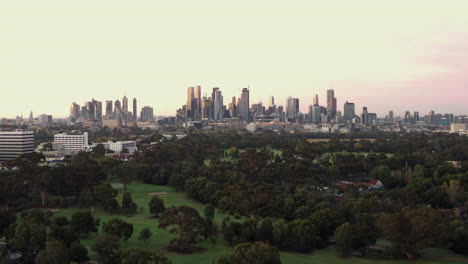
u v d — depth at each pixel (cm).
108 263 12006
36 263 11688
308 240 14688
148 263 11519
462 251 14812
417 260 14050
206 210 18375
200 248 14700
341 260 13912
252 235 15100
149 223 18175
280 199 19450
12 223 15200
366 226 14750
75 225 15375
